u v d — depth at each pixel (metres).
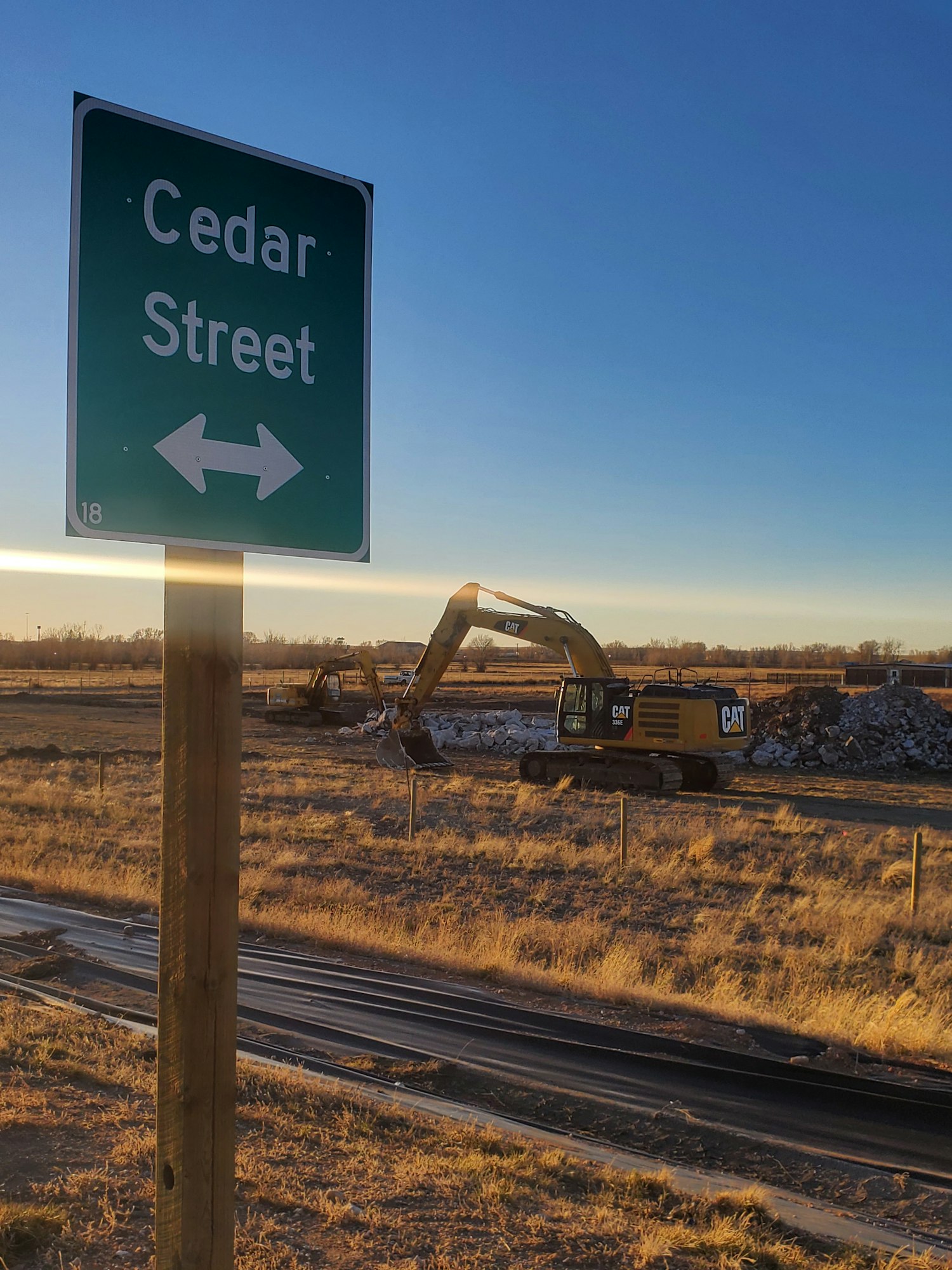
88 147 2.41
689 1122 7.05
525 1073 7.95
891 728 37.28
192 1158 2.43
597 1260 4.51
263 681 94.88
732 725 28.70
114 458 2.39
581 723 29.45
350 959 11.53
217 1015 2.46
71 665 138.50
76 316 2.37
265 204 2.63
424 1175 5.34
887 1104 7.35
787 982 11.19
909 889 16.31
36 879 15.15
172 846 2.45
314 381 2.67
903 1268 4.98
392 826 21.62
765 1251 4.91
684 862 18.08
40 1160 4.93
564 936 12.73
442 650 32.47
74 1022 7.89
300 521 2.63
